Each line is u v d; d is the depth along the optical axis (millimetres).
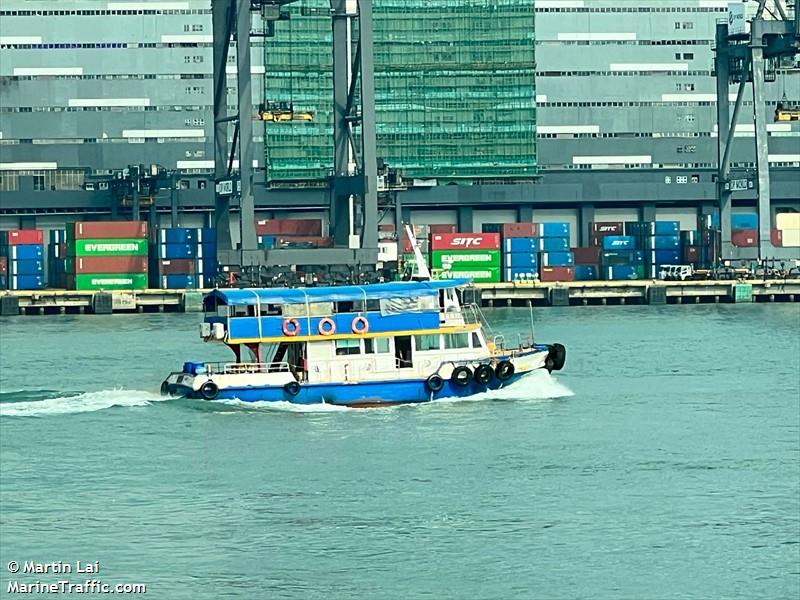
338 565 176000
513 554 179250
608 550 180250
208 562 176875
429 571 174125
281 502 198875
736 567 175125
